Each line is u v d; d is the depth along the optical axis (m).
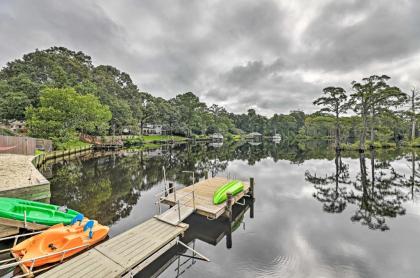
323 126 79.44
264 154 37.47
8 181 11.14
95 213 10.51
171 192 11.91
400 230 8.86
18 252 5.91
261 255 7.00
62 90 28.17
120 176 18.80
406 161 27.17
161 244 6.53
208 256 6.93
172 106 80.81
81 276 5.04
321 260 6.68
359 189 15.36
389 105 37.66
